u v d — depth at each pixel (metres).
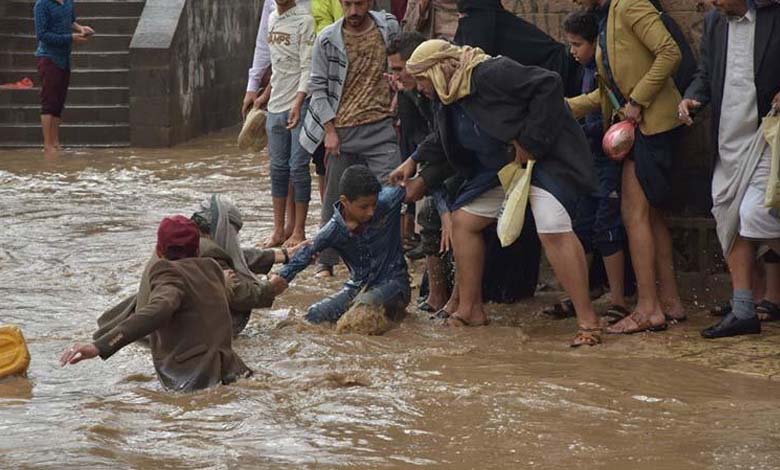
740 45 18.44
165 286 16.03
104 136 44.03
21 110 44.44
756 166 18.25
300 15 25.39
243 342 18.50
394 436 14.38
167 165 39.03
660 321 19.22
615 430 14.51
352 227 19.28
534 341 18.88
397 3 30.95
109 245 26.22
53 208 30.86
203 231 18.80
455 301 20.20
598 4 19.59
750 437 14.20
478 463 13.51
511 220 18.44
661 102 19.12
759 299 20.36
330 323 19.75
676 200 21.58
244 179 36.00
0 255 25.22
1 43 46.47
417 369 17.11
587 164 18.53
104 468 13.32
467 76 18.48
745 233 18.36
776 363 17.39
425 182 19.64
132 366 17.41
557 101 18.22
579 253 18.56
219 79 49.47
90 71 45.09
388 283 19.62
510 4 21.95
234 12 51.28
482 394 15.85
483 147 18.83
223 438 14.34
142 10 46.53
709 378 16.67
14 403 15.74
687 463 13.40
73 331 19.41
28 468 13.32
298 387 16.12
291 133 25.66
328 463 13.52
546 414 15.12
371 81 23.14
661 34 18.83
